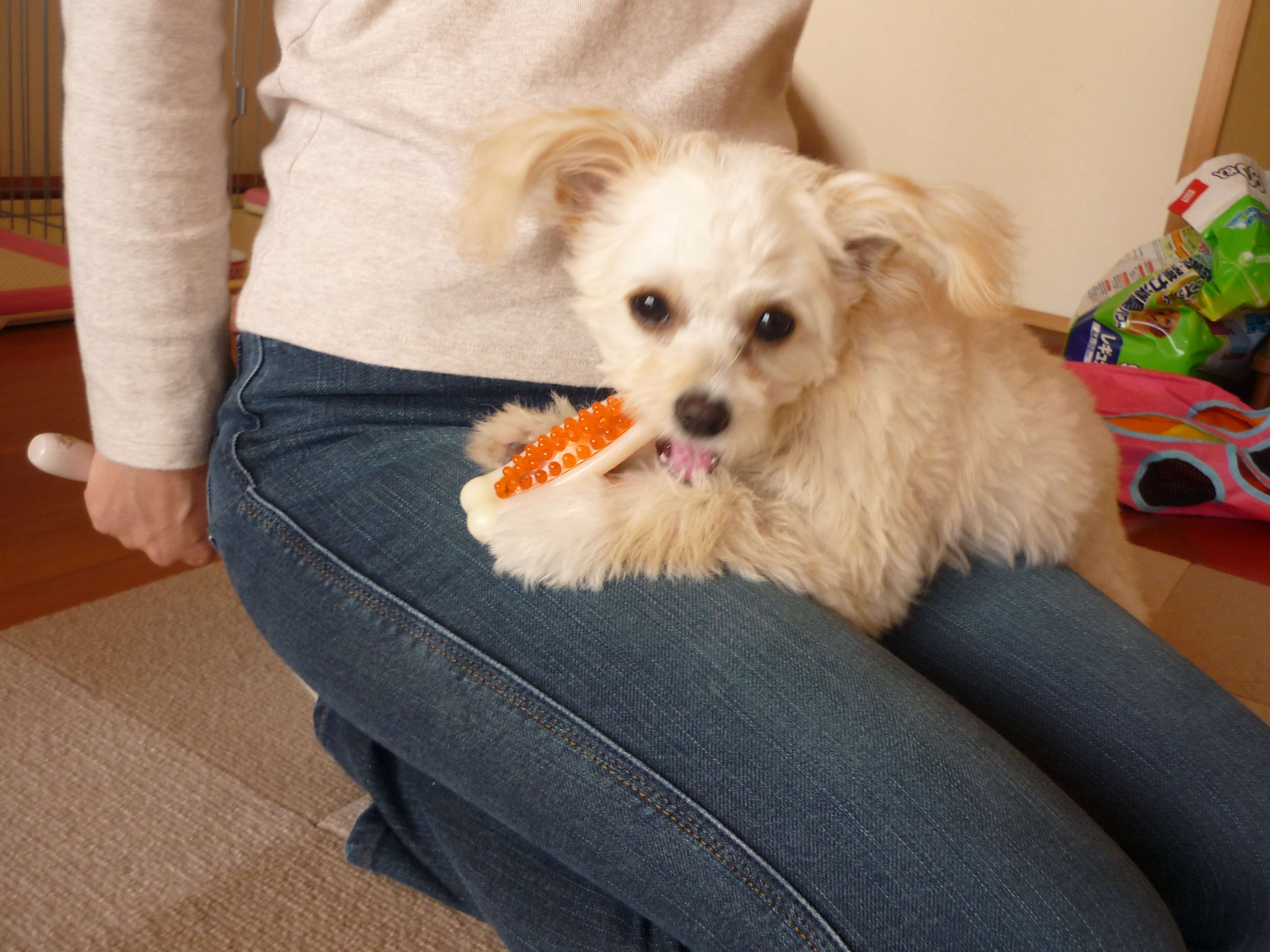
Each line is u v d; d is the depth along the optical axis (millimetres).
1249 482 2365
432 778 938
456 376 957
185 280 947
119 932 982
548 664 800
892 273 995
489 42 934
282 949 989
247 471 923
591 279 981
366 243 928
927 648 1012
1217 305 2598
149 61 888
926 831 700
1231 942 876
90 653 1407
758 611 832
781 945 708
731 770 739
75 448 1020
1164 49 3150
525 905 949
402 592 852
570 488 908
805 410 972
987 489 1040
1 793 1135
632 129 943
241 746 1269
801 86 2502
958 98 3541
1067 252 3475
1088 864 710
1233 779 884
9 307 2637
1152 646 1003
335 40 948
